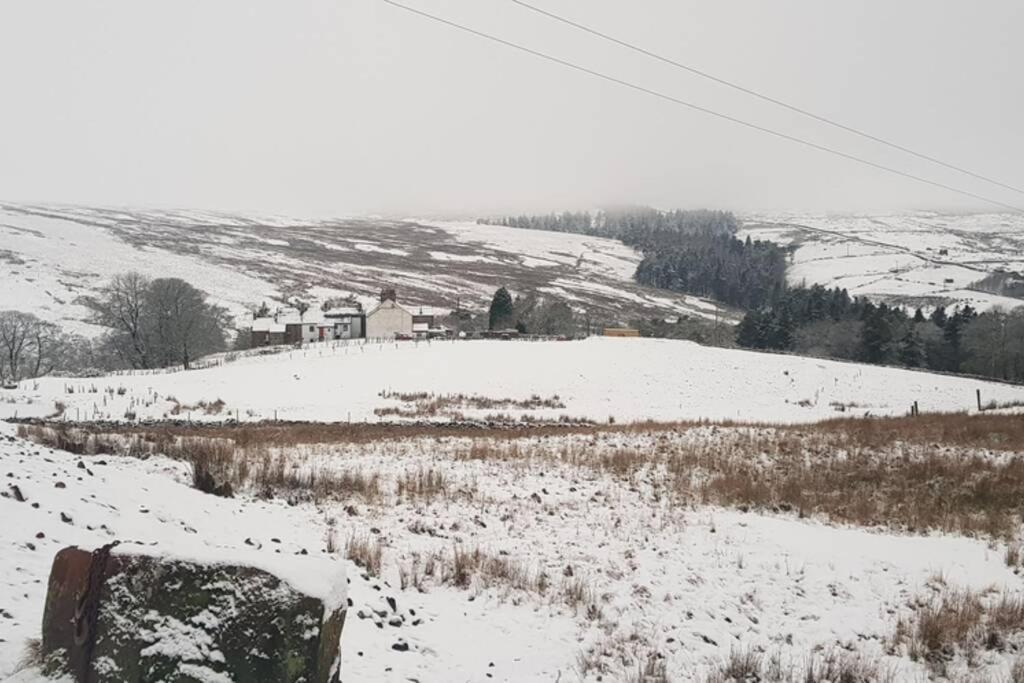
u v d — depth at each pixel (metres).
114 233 188.12
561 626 9.81
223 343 86.12
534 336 92.81
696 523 15.77
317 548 11.34
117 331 79.50
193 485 14.64
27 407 38.09
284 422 36.25
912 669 9.59
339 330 96.44
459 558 11.70
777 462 23.27
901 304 149.88
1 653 5.01
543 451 24.16
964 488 19.94
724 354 69.06
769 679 8.91
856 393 58.25
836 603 11.84
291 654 4.30
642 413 47.88
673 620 10.54
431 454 23.16
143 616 4.45
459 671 7.77
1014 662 9.77
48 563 7.40
